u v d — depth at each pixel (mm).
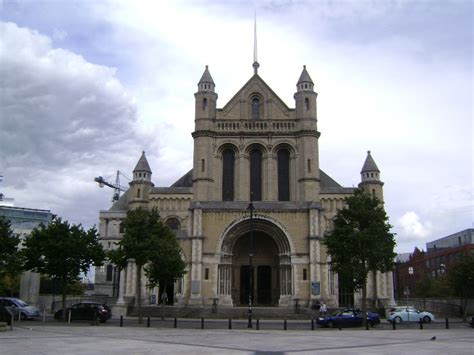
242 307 55188
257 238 65062
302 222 61062
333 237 45625
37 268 48875
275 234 61719
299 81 69875
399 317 48031
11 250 42875
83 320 44906
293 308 54656
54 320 46750
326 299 58094
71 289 79375
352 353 21609
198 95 69438
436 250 135750
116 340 27250
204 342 26609
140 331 34781
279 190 68188
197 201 63312
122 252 46250
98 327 38375
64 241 47875
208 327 40562
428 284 96625
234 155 69125
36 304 66438
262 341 27516
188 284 60031
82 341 26453
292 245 60312
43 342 25688
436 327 42594
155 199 69625
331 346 24859
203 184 66625
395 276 154125
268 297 63438
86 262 49281
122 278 63281
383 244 44531
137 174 70938
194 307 55594
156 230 47750
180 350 22375
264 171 68062
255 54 75062
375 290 59688
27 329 35250
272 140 68562
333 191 67312
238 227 61844
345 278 44750
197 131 68312
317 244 59562
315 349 23312
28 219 101312
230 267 61656
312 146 67500
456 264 56250
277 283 63469
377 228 44438
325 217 66250
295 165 67875
